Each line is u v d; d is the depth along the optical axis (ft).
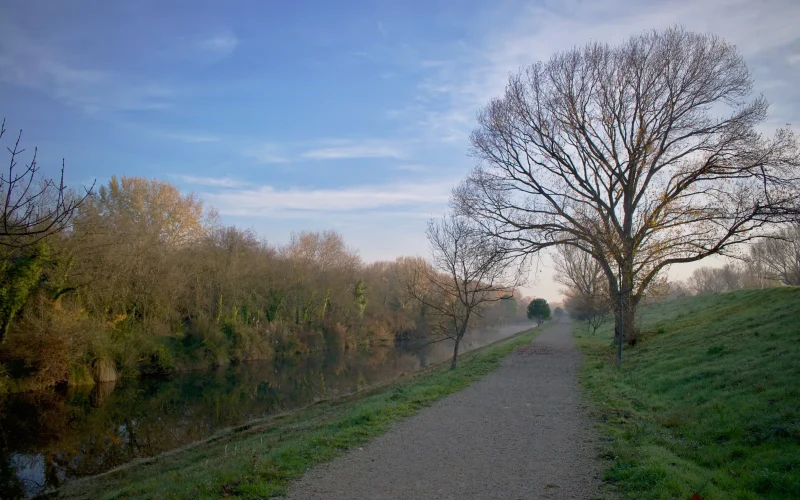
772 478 21.94
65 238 95.50
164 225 165.48
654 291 79.97
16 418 72.18
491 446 30.45
